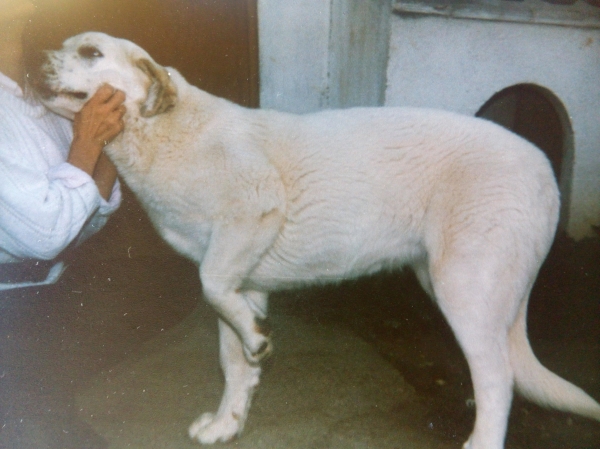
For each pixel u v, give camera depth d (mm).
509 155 2244
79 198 1948
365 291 3826
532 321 3496
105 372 2906
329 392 2824
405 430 2551
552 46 4438
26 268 2025
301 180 2348
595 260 4395
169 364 3006
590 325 3467
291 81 4367
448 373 2984
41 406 2014
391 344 3248
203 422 2523
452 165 2281
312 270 2510
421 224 2357
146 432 2502
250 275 2500
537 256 2260
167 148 2258
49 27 2104
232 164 2232
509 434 2520
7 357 1985
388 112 2439
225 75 4258
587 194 4785
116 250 2389
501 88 4465
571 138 4688
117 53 2160
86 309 2160
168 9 3953
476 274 2170
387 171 2330
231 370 2500
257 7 4156
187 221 2346
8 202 1793
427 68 4207
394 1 3928
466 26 4199
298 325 3443
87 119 2051
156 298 2359
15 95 1958
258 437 2504
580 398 2252
